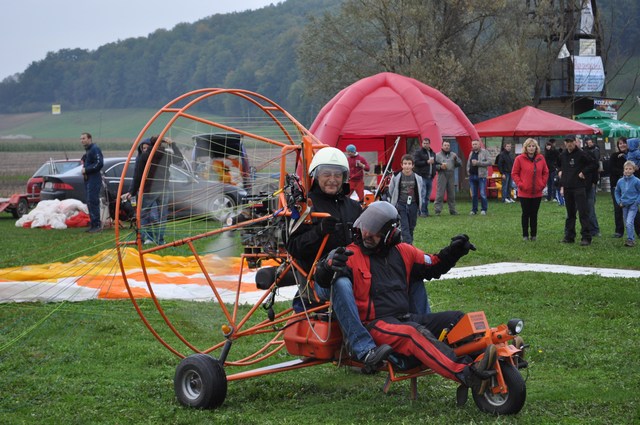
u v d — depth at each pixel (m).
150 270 10.34
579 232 15.77
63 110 156.00
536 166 14.25
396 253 5.43
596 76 36.66
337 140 23.61
